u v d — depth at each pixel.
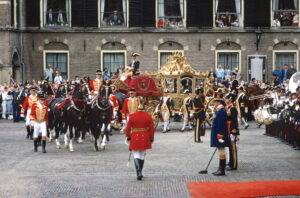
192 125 66.12
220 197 31.25
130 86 62.66
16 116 76.88
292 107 52.84
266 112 59.06
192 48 88.38
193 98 59.06
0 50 82.69
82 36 88.38
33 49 88.31
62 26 88.50
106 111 49.03
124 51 88.38
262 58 88.31
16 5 86.62
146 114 36.59
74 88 49.53
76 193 32.69
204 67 88.38
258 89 76.06
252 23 88.31
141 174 36.44
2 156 46.41
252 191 32.34
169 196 31.70
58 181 36.06
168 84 65.19
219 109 37.75
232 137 39.31
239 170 39.22
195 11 88.31
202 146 51.50
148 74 66.12
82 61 88.44
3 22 82.69
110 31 88.19
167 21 88.50
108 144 53.53
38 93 48.94
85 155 46.66
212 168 40.19
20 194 32.56
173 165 41.50
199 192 32.44
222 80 80.50
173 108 64.75
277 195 31.38
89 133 56.53
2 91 81.94
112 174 38.28
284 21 88.62
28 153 48.00
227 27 88.31
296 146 49.62
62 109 50.12
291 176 36.66
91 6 88.50
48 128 55.66
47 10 88.75
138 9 88.31
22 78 87.62
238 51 88.44
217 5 88.69
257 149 49.25
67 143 51.25
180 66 65.25
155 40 88.38
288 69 85.12
